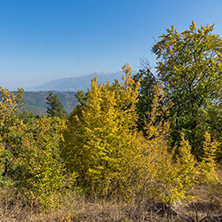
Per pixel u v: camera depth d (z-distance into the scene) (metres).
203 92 16.69
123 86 9.14
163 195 6.04
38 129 9.39
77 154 8.23
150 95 15.33
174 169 6.47
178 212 5.68
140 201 5.67
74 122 9.21
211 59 17.28
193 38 17.98
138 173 6.63
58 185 6.18
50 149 6.52
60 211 5.45
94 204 6.23
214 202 6.34
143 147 6.68
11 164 8.96
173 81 17.20
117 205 5.94
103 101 8.33
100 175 7.36
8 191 6.79
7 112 9.63
